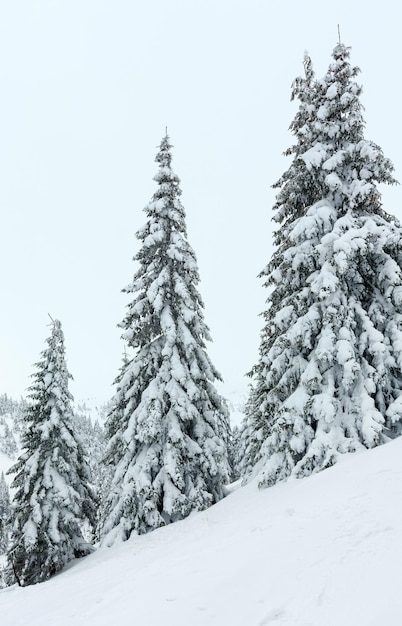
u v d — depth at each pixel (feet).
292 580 17.61
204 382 65.10
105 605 22.74
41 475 70.85
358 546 18.89
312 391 46.34
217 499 60.18
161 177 67.05
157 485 55.26
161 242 65.36
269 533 24.61
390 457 32.94
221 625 15.74
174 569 24.22
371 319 47.42
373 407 41.88
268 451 47.26
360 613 13.98
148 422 56.18
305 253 48.57
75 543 70.59
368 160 48.80
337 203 51.67
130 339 63.05
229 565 21.11
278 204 56.08
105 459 63.82
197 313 66.74
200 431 60.80
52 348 77.15
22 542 66.44
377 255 47.70
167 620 17.06
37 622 25.40
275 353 49.60
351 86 50.52
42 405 75.61
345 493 28.17
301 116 55.01
